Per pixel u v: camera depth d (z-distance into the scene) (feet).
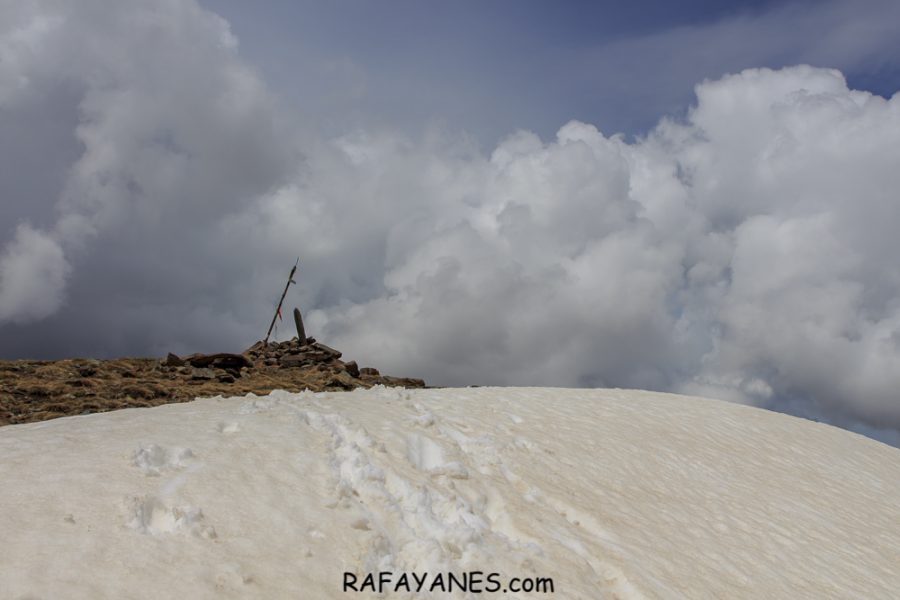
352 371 94.27
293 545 22.39
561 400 60.59
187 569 19.69
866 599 34.65
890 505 55.57
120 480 24.27
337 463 29.81
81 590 17.65
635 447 49.16
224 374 74.95
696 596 27.94
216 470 26.50
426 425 39.63
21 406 52.03
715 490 45.50
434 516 27.53
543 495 34.04
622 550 29.94
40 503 21.75
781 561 36.27
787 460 59.72
